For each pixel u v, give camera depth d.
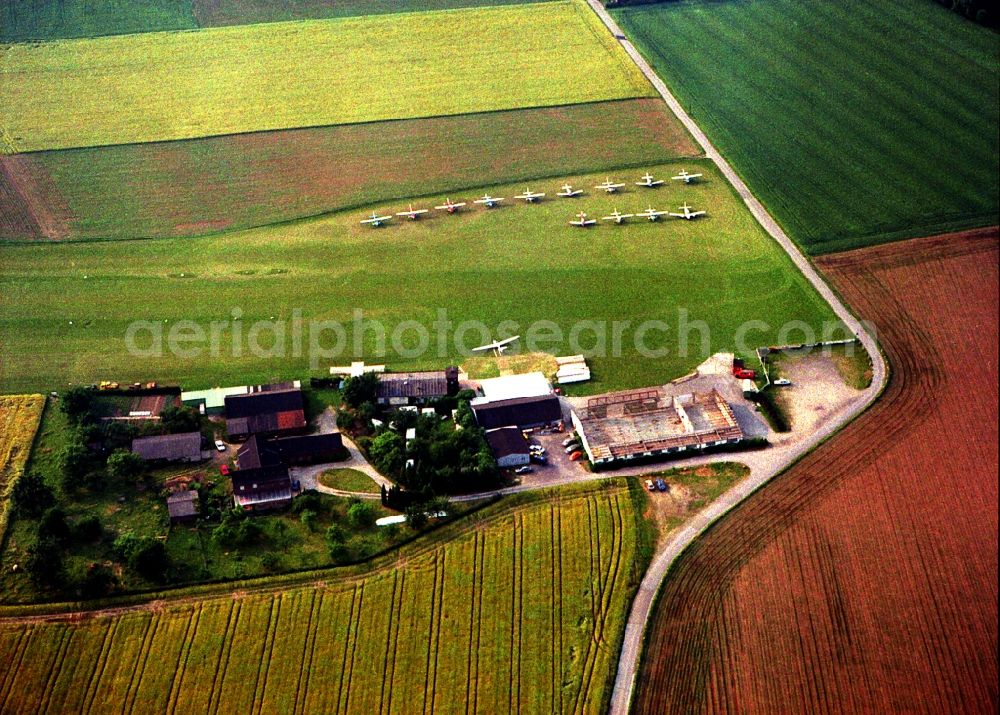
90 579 138.88
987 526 152.25
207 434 165.38
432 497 152.75
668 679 130.75
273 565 143.38
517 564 144.25
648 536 149.25
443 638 134.50
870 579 144.12
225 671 130.25
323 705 126.94
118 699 127.19
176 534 148.00
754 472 160.50
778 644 135.50
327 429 167.88
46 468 158.25
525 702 127.56
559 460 162.00
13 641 132.88
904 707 129.50
